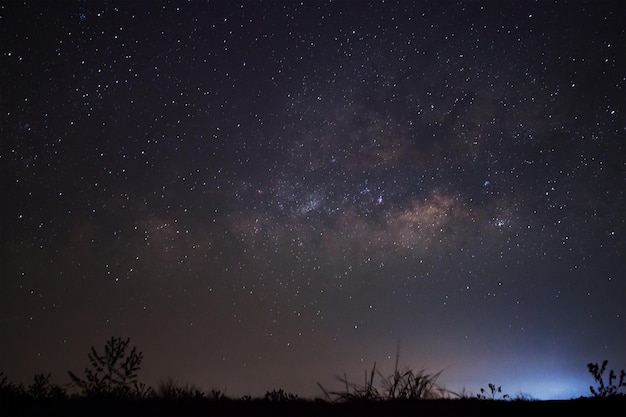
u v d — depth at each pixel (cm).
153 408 354
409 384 415
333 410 352
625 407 354
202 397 399
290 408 358
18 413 334
